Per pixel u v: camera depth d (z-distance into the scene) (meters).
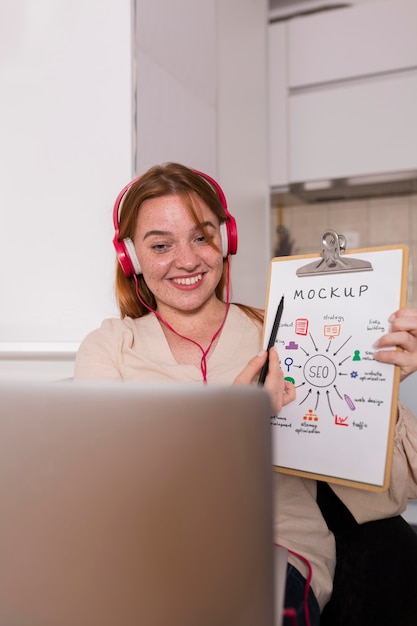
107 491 0.44
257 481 0.44
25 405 0.45
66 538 0.46
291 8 2.75
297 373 0.85
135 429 0.43
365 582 0.90
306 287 0.88
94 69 1.42
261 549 0.45
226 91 2.06
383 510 0.91
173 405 0.43
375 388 0.79
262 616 0.46
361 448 0.78
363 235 2.92
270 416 0.43
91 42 1.42
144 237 1.03
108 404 0.43
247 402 0.42
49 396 0.44
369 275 0.82
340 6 2.67
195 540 0.44
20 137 1.49
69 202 1.46
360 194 2.86
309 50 2.59
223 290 1.20
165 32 1.57
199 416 0.43
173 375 1.01
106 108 1.41
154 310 1.21
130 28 1.38
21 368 1.47
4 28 1.49
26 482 0.46
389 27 2.45
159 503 0.44
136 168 1.42
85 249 1.45
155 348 1.06
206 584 0.45
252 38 2.39
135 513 0.44
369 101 2.50
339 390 0.81
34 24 1.47
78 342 1.38
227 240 1.09
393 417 0.77
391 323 0.78
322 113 2.58
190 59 1.74
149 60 1.48
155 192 1.01
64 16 1.44
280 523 0.89
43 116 1.47
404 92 2.45
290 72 2.63
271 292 0.91
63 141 1.45
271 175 2.67
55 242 1.47
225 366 1.02
